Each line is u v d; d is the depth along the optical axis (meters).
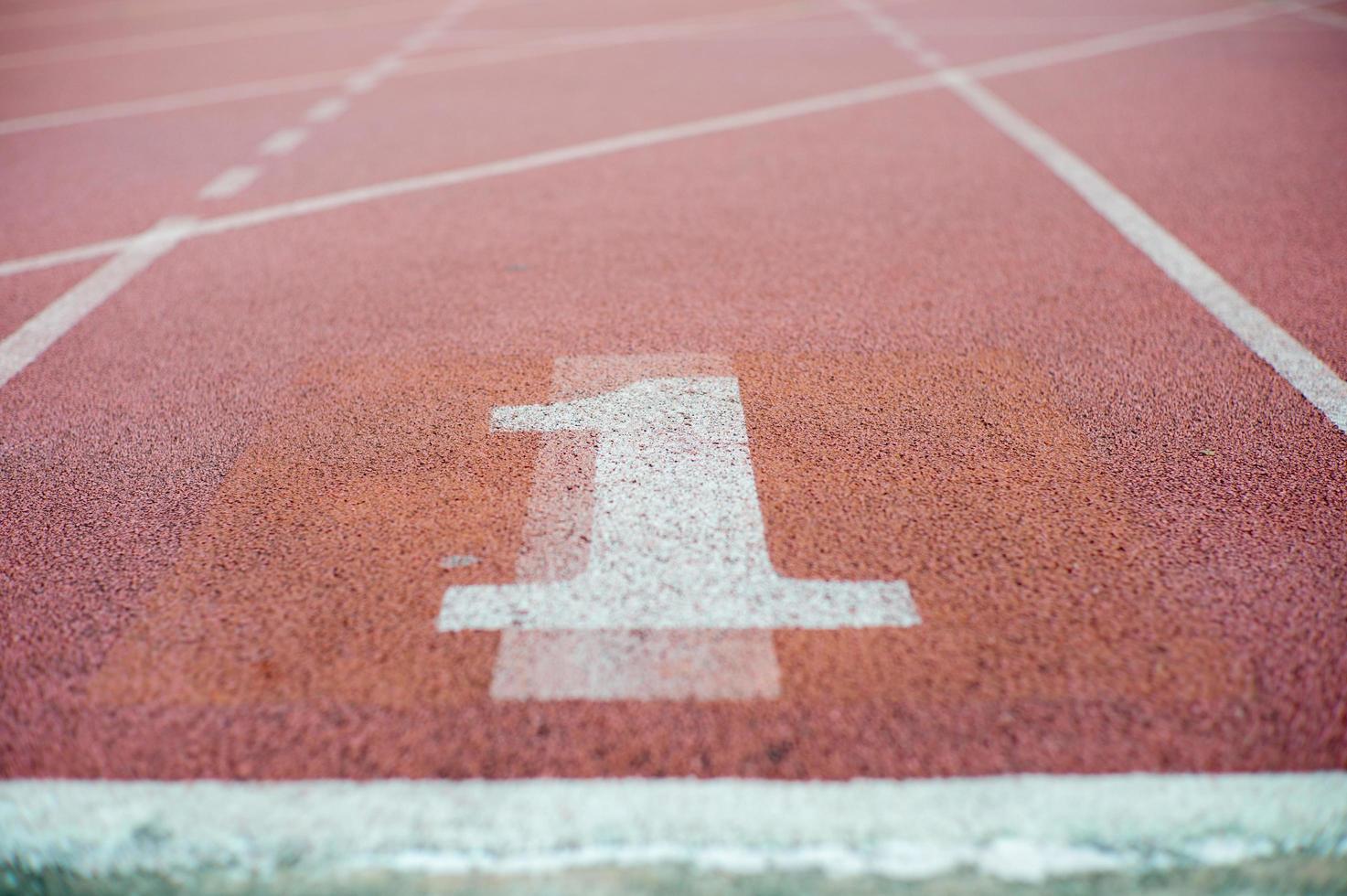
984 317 3.10
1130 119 5.33
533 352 2.97
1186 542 2.03
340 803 1.52
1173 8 8.82
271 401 2.74
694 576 1.97
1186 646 1.76
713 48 7.69
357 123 5.82
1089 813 1.47
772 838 1.45
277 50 8.36
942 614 1.85
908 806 1.49
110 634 1.88
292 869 1.44
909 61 7.00
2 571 2.07
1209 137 4.94
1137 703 1.65
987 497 2.19
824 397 2.65
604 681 1.73
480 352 2.98
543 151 5.11
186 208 4.44
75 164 5.19
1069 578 1.94
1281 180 4.27
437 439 2.51
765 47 7.66
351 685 1.74
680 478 2.30
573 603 1.91
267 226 4.18
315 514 2.22
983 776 1.53
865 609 1.87
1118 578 1.93
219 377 2.89
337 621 1.89
